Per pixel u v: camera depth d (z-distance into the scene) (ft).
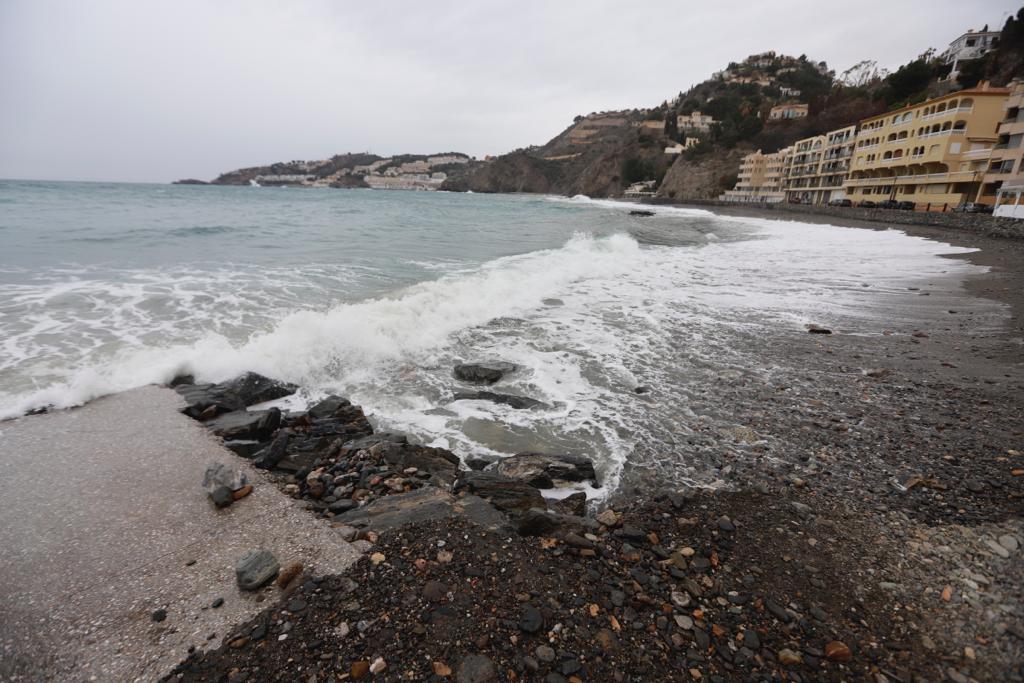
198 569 10.98
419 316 32.45
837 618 10.98
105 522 12.46
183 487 14.14
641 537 13.21
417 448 18.16
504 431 20.47
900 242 90.74
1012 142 125.70
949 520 14.28
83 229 65.46
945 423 20.63
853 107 311.27
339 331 27.58
